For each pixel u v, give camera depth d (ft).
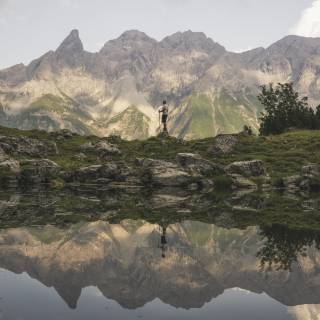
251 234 90.99
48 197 178.50
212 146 335.06
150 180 252.83
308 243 80.38
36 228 96.94
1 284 52.60
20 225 101.09
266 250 74.59
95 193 205.26
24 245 77.51
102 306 44.32
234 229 98.12
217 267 62.90
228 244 80.74
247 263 65.21
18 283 53.06
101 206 147.33
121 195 196.54
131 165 286.05
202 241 84.12
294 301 46.91
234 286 52.80
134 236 89.71
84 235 89.35
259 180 257.75
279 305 45.37
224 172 273.33
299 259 67.67
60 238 85.30
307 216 120.16
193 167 268.00
